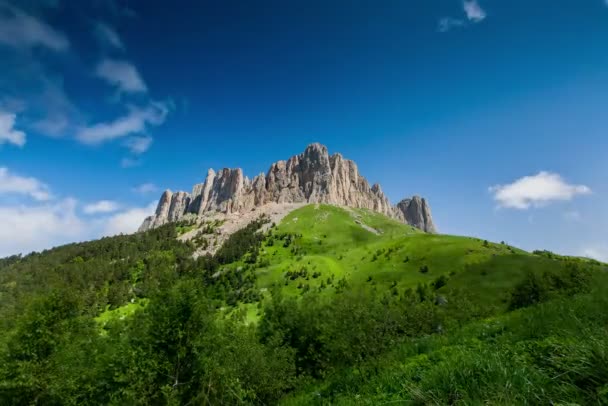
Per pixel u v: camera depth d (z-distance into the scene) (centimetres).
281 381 3903
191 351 2780
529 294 6812
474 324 1870
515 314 1698
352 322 2077
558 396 513
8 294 17262
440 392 692
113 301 17525
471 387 631
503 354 820
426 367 1100
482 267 14838
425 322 4841
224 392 2864
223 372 2777
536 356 794
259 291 19375
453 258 19112
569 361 601
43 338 3238
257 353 3997
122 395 2753
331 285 19538
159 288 3034
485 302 11450
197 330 2877
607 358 536
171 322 2817
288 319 5434
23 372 3053
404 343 1795
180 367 2803
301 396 1681
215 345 2917
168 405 2505
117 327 3828
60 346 3319
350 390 1287
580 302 1367
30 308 3403
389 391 1029
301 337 4888
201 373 2766
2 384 3028
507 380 593
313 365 4584
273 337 5012
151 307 2948
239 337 3678
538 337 1022
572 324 960
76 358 3381
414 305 5234
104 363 3097
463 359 821
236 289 19862
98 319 14700
